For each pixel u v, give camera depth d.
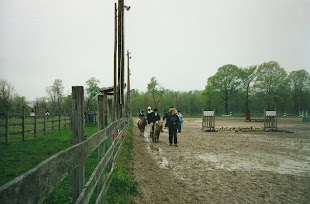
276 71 79.88
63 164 2.23
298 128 30.61
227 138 20.05
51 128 22.91
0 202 1.22
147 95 87.88
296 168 9.70
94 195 6.07
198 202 6.12
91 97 56.84
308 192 6.87
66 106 60.47
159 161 10.92
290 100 84.38
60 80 69.62
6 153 11.19
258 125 36.66
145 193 6.75
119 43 19.20
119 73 19.25
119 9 19.12
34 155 10.77
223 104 86.62
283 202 6.13
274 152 13.39
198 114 88.94
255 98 83.19
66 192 6.24
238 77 84.81
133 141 17.70
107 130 6.16
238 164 10.36
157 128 17.33
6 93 35.97
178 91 94.44
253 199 6.33
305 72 85.00
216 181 7.91
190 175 8.62
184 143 17.03
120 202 5.74
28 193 1.50
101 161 5.01
